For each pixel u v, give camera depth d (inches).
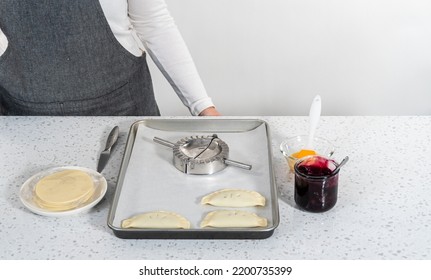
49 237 46.4
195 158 53.2
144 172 53.3
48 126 62.3
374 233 45.9
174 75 72.7
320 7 108.6
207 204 48.9
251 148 56.6
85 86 70.6
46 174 53.3
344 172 53.3
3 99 71.6
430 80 113.4
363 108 117.1
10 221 48.3
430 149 56.3
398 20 109.0
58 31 66.6
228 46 112.6
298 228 46.8
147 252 44.8
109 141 57.4
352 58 112.7
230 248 45.0
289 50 112.4
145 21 71.2
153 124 60.1
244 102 118.0
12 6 64.9
